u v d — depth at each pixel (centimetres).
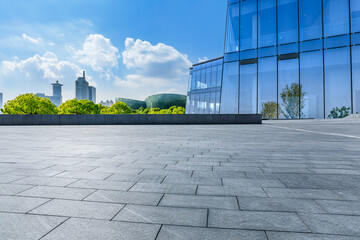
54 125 2145
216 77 3412
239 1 2773
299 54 2377
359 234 194
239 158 527
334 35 2230
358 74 2117
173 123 2131
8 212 238
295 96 2377
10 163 478
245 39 2698
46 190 308
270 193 297
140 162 486
